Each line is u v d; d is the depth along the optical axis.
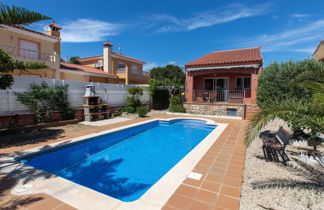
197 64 16.77
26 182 3.74
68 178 4.97
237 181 3.79
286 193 3.26
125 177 5.10
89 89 12.48
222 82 18.55
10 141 6.99
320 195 3.14
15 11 4.81
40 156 5.90
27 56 16.12
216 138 7.67
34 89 9.63
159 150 7.62
